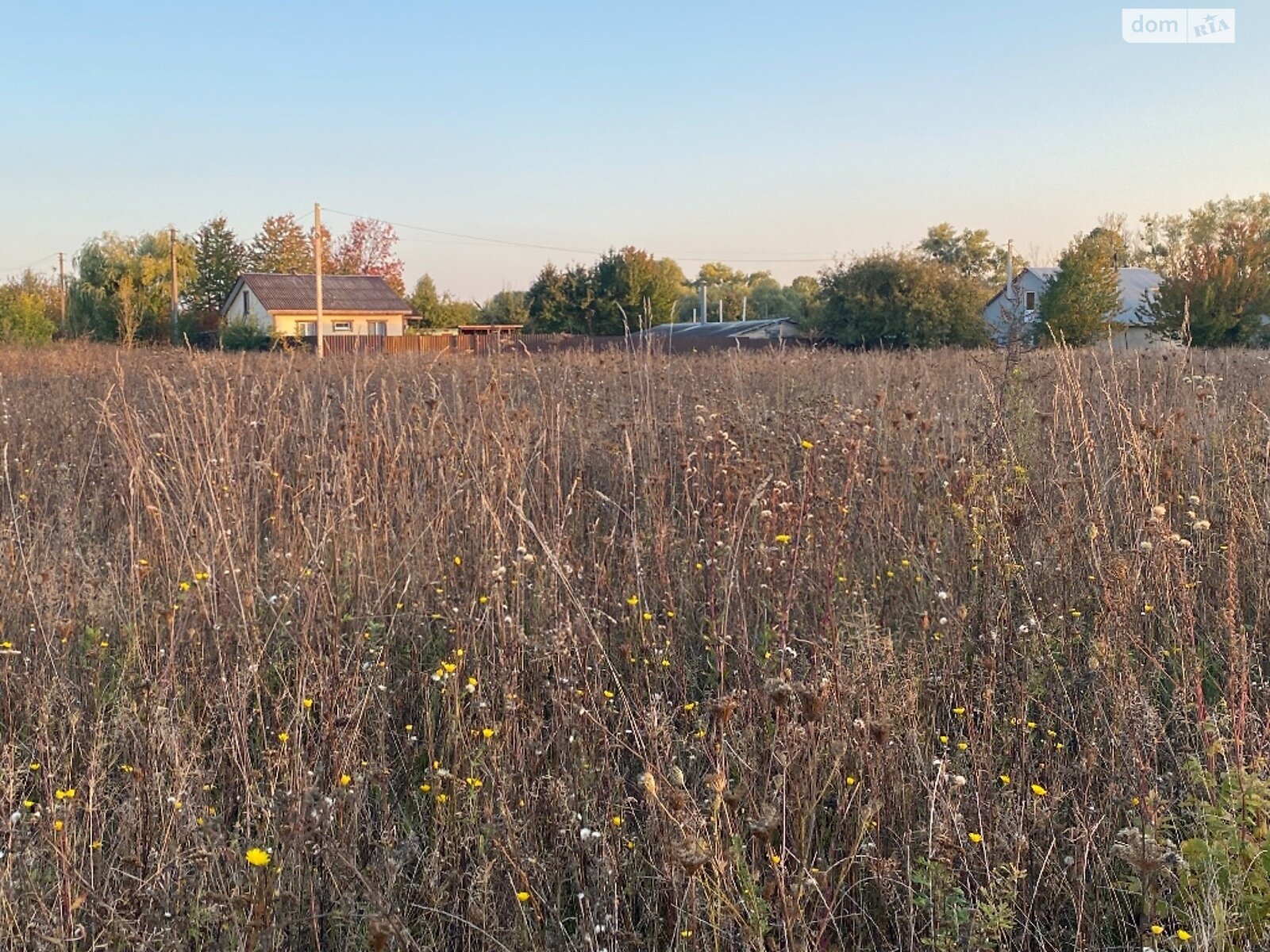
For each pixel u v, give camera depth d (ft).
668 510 19.06
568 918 9.50
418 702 13.38
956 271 131.34
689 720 11.95
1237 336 107.04
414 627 14.60
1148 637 12.96
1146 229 270.46
